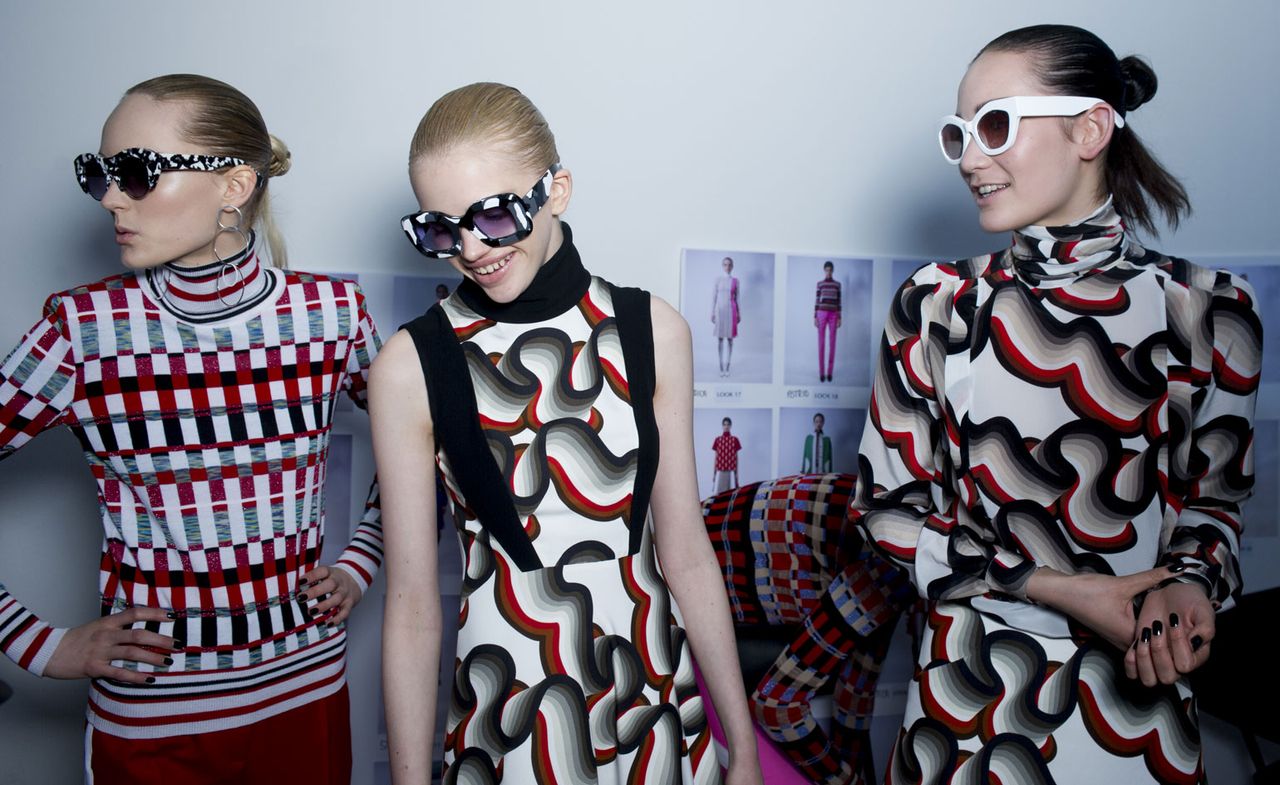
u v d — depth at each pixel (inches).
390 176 79.1
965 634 46.5
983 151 46.4
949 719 45.9
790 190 86.1
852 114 86.8
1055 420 45.6
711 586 46.2
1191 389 44.9
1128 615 41.1
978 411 46.9
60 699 78.7
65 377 52.8
